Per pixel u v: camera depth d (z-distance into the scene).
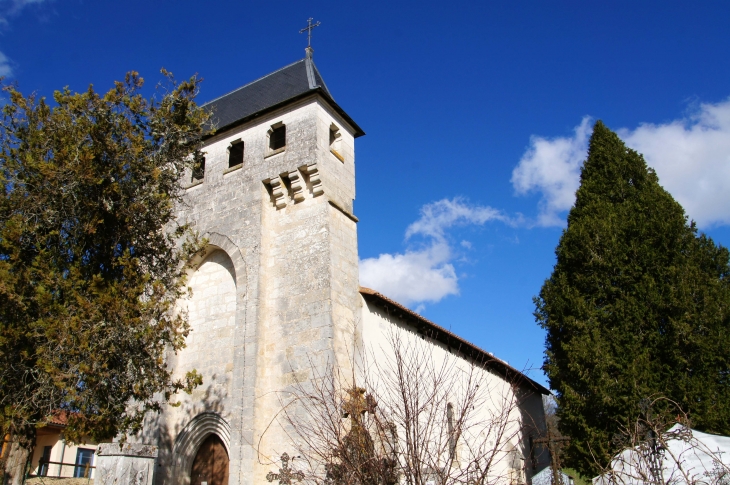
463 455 19.72
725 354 19.11
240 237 18.94
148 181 14.55
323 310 16.67
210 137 21.61
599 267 21.59
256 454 15.57
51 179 12.73
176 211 20.72
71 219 13.23
